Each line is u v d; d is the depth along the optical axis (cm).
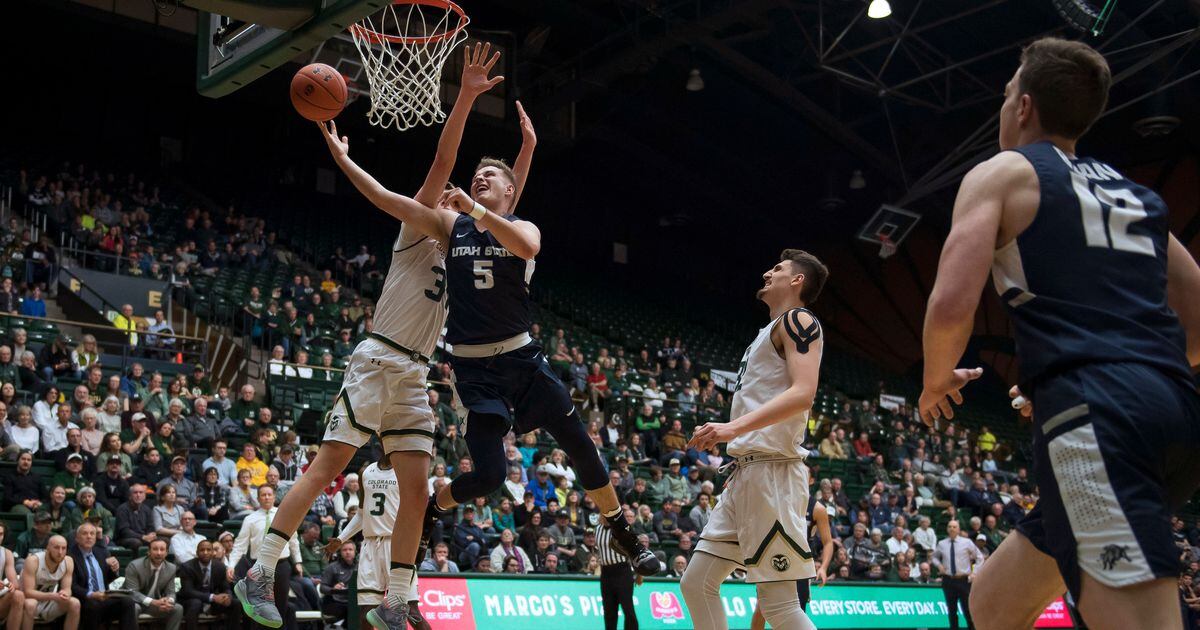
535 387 423
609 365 2042
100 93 2434
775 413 419
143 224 2045
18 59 2256
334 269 2289
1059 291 212
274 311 1844
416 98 589
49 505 1033
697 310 3014
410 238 433
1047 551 229
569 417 429
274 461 1233
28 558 870
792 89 2258
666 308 2925
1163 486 196
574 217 3033
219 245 2131
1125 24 1855
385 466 445
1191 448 200
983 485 1992
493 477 408
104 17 1997
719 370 2597
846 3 1991
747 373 469
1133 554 189
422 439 420
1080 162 227
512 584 864
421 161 2766
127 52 2184
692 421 1978
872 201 2900
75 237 1895
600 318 2598
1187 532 1848
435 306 430
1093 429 197
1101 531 193
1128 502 192
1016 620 240
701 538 484
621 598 840
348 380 418
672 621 980
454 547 1182
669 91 2544
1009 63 2191
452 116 420
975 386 2836
